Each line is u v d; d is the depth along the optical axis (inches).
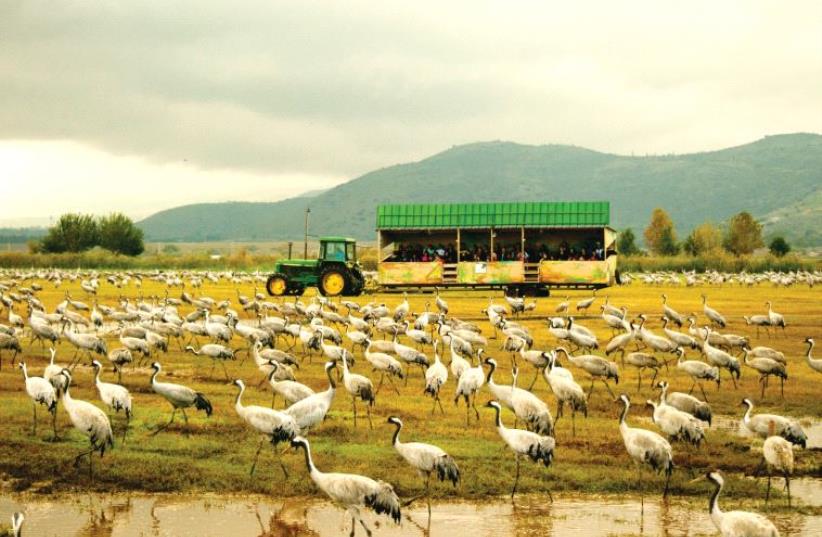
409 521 600.1
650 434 654.5
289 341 1512.1
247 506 628.1
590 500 645.9
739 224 6604.3
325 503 634.8
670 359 1311.5
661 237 7130.9
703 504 637.9
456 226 2453.2
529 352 1032.8
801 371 1205.7
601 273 2384.4
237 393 994.7
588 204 2412.6
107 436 683.4
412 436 800.3
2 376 1077.1
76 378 1081.4
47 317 1509.6
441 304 1798.7
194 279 3287.4
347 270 2600.9
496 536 572.4
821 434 845.8
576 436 812.0
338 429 823.1
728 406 965.8
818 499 653.3
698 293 3024.1
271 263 5398.6
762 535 497.0
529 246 2748.5
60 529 578.6
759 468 721.6
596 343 1219.2
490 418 879.7
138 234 6638.8
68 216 6451.8
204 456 735.1
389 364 977.5
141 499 639.8
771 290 3326.8
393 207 2479.1
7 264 5295.3
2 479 675.4
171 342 1473.9
